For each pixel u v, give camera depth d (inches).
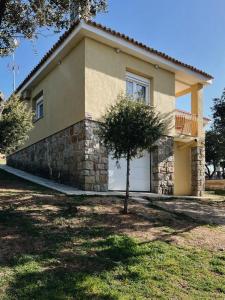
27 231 296.5
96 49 534.0
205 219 405.7
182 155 674.2
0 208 359.6
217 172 1322.6
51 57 598.9
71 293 210.2
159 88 613.9
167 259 271.0
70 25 479.8
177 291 228.2
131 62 576.7
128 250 275.9
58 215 343.0
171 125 625.0
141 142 369.7
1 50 475.2
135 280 235.0
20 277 222.2
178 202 496.1
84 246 277.7
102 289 217.9
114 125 369.7
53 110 622.5
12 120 538.3
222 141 653.3
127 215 368.2
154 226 346.9
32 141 724.0
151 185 591.5
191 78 668.7
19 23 453.7
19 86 762.2
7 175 656.4
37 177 651.5
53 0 441.1
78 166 517.0
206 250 301.1
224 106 629.6
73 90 550.3
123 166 553.3
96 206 386.0
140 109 377.4
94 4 442.9
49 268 238.4
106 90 538.0
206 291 233.3
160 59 598.2
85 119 510.0
